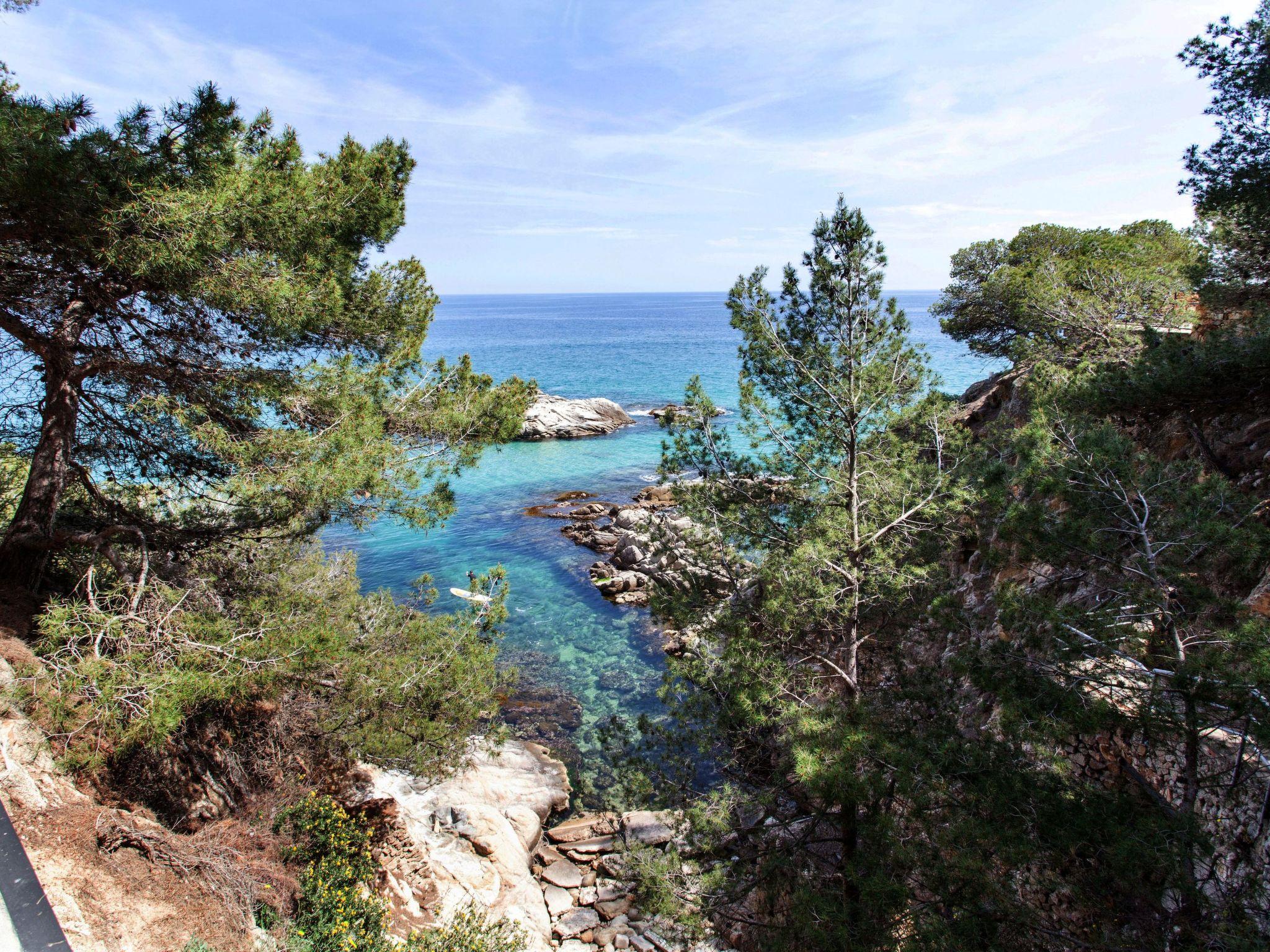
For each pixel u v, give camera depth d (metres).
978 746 7.16
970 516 10.83
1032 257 27.62
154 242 7.13
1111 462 7.23
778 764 10.10
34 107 6.79
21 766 6.53
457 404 10.88
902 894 6.29
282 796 10.08
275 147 9.36
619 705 20.06
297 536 9.51
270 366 9.63
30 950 3.77
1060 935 5.81
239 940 7.02
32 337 8.51
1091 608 8.15
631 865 9.47
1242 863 6.59
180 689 6.88
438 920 10.90
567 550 32.09
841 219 10.80
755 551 12.09
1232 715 5.73
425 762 10.16
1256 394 9.62
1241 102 11.95
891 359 11.34
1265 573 8.05
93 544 8.41
